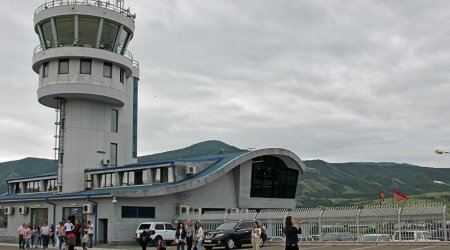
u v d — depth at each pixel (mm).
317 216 36500
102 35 53531
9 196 62656
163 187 44781
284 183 55000
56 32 53031
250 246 36625
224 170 48406
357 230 34250
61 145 54031
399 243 31109
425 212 31469
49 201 50438
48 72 53000
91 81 52188
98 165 55062
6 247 45375
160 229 41031
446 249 26891
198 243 28703
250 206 51344
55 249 40875
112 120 58125
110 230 42469
